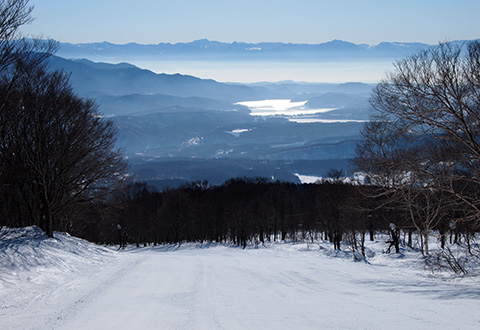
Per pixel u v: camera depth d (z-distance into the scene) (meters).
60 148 20.72
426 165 14.20
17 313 8.71
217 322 8.14
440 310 8.91
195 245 63.97
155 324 7.95
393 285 13.72
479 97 12.38
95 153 22.94
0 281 11.20
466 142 12.81
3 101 16.34
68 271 14.49
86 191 24.06
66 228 31.88
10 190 22.92
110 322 8.09
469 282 14.00
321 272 17.72
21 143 19.31
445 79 12.25
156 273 16.22
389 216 32.16
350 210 30.55
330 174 54.34
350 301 10.52
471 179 13.23
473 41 12.43
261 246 55.38
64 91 21.17
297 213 62.72
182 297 11.04
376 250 33.50
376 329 7.39
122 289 12.07
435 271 18.11
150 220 70.94
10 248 15.20
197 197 74.44
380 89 13.75
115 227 63.06
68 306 9.47
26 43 16.92
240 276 15.99
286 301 10.59
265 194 67.00
